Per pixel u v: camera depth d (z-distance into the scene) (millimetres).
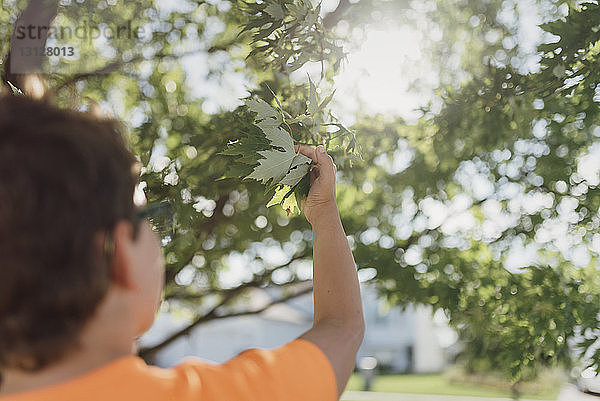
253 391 723
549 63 3180
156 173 2771
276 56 2127
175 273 4512
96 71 4496
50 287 628
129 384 673
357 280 971
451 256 4629
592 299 3900
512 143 4242
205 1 4691
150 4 4484
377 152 4582
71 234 634
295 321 24953
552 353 3535
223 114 3604
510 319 3803
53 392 653
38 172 629
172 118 4750
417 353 29250
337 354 827
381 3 4641
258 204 4777
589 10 3086
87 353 677
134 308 704
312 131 1545
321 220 1050
